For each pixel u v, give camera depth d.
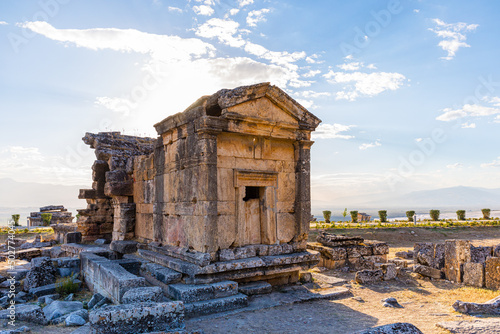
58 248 18.95
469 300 10.73
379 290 12.24
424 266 14.25
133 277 9.51
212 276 10.08
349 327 8.26
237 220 11.18
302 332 7.95
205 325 8.34
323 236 17.22
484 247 14.80
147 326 6.66
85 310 8.93
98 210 19.64
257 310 9.50
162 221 13.07
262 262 10.80
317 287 11.94
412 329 5.40
